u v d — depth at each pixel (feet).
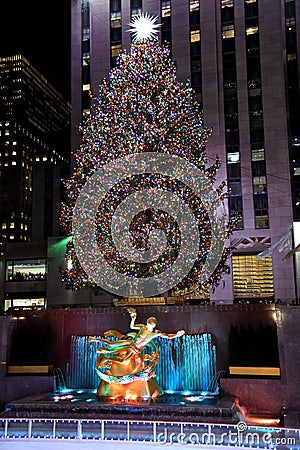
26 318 58.65
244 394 48.16
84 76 181.16
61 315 58.29
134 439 39.19
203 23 172.04
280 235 152.76
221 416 41.34
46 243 175.63
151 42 102.17
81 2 187.21
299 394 46.75
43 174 228.02
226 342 53.52
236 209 157.69
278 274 149.89
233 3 172.45
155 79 94.12
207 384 52.90
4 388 54.44
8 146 385.09
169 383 53.83
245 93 164.86
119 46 179.22
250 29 169.27
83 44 183.83
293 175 159.94
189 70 169.58
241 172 159.84
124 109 93.50
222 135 163.02
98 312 57.67
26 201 383.86
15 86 501.15
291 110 164.86
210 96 165.99
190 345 54.34
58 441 38.63
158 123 93.04
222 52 169.89
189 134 95.91
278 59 164.76
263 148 160.15
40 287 171.42
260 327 51.31
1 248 178.19
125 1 181.88
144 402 45.03
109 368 48.78
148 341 48.34
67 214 102.94
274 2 168.76
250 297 153.07
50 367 56.08
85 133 104.68
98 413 43.57
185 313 55.26
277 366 49.14
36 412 44.52
